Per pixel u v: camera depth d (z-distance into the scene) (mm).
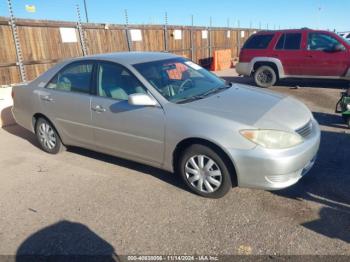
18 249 3016
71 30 9547
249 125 3256
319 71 9531
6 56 7906
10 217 3541
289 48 9812
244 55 10648
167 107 3693
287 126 3330
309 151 3357
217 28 18469
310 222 3107
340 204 3377
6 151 5648
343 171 4098
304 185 3791
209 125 3383
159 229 3160
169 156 3768
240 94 4109
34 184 4293
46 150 5395
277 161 3160
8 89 7324
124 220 3346
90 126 4473
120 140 4188
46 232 3236
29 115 5352
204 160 3561
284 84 10930
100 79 4367
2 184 4348
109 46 10977
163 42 13852
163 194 3805
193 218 3297
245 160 3236
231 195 3676
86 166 4762
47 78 5059
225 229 3088
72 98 4598
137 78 3994
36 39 8594
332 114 6750
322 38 9383
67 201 3797
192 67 4730
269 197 3580
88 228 3252
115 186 4082
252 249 2801
